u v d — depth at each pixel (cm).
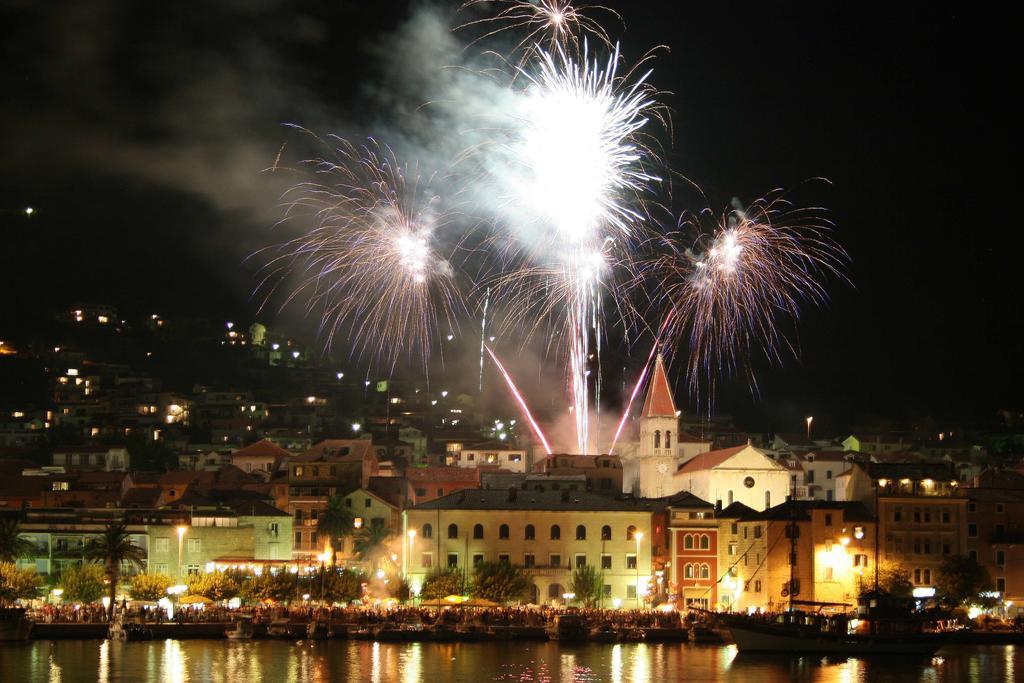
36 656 15400
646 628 17838
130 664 14675
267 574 19350
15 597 18050
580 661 15562
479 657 15825
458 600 18762
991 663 16225
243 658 15362
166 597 18738
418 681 13662
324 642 17262
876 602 16750
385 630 17512
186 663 14825
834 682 14238
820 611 18675
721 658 16188
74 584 18412
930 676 14900
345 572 19638
